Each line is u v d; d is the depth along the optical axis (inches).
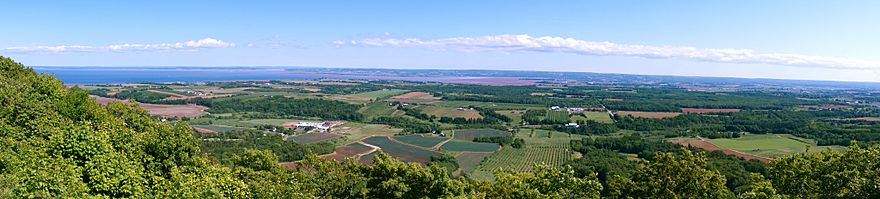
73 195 1003.9
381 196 1540.4
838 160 1567.4
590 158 4665.4
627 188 1590.8
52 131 1346.0
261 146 4763.8
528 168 4758.9
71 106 1797.5
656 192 1515.7
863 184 1425.9
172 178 1255.5
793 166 1604.3
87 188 1064.8
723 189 1553.9
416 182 1563.7
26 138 1339.8
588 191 1523.1
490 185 1745.8
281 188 1409.9
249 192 1295.5
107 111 1956.2
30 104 1619.1
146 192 1181.1
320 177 1652.3
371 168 1627.7
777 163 1659.7
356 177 1640.0
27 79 2142.0
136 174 1200.2
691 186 1504.7
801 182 1573.6
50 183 987.3
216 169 1422.2
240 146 4645.7
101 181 1120.8
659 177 1545.3
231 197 1248.8
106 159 1190.9
